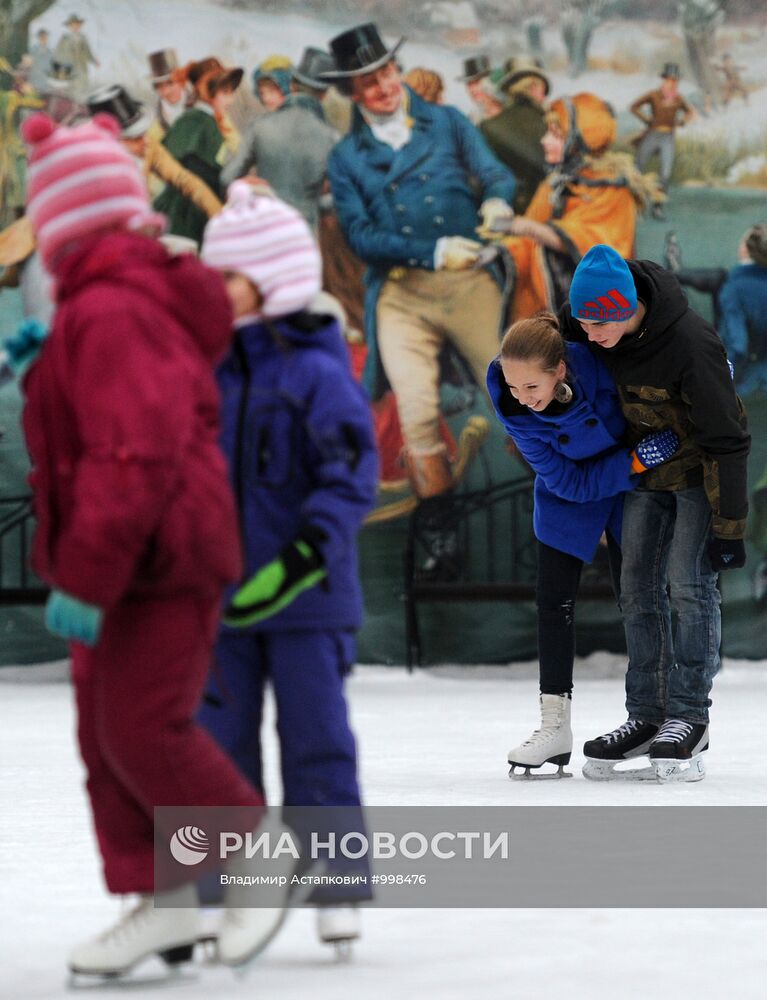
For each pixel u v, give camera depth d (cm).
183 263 557
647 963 595
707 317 2867
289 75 2819
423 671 2772
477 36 2844
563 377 1159
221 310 557
